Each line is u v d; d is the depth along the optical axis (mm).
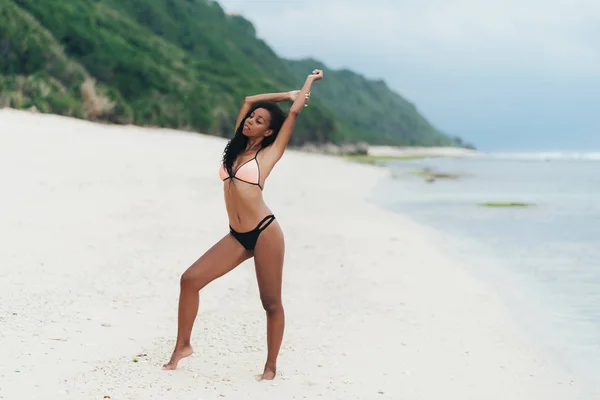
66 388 4422
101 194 12805
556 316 7000
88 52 41250
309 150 64562
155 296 6836
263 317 6418
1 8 34656
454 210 16906
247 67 82562
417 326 6426
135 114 37969
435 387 4891
